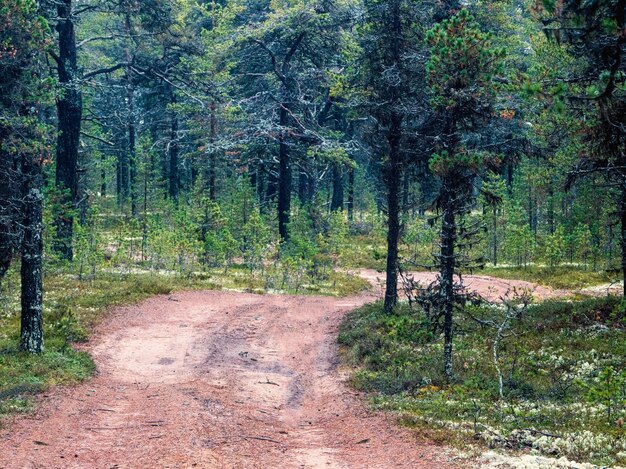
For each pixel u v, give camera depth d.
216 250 37.38
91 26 57.88
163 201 49.59
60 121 32.69
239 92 52.75
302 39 41.97
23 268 16.78
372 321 22.25
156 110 63.56
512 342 18.59
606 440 10.36
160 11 34.78
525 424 11.72
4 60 15.73
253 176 63.75
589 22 9.34
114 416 12.70
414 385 15.48
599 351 16.64
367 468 9.86
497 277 37.88
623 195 19.20
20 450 10.22
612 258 35.72
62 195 30.23
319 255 37.72
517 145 20.95
